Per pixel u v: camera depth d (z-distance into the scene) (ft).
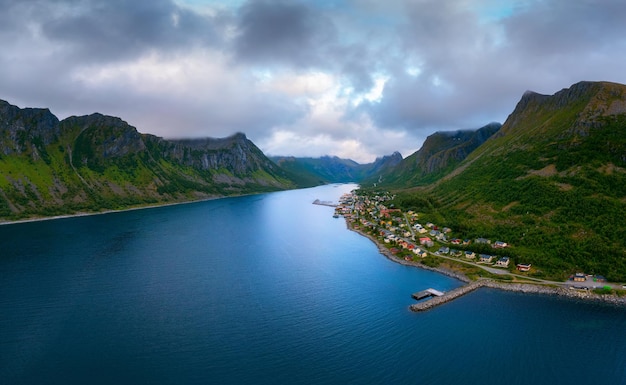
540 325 407.03
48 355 349.61
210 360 342.64
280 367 333.01
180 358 345.31
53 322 412.77
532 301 468.34
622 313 430.20
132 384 309.63
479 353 355.15
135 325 406.00
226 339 378.32
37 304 458.50
